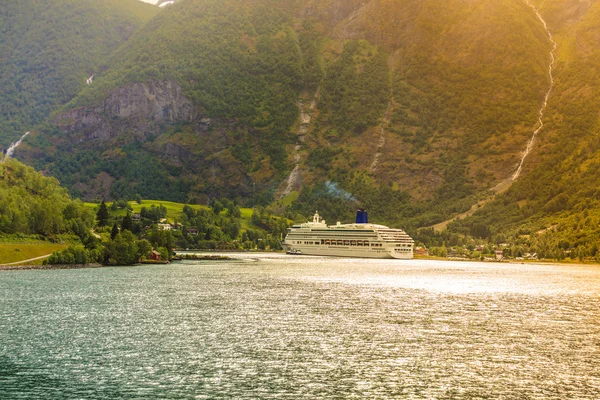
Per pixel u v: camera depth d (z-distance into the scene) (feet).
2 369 330.54
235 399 291.17
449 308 532.32
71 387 304.50
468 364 349.61
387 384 314.14
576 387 313.32
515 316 496.64
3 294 575.79
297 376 324.39
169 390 301.84
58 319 455.63
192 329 425.69
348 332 422.82
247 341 393.29
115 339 394.73
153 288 636.89
